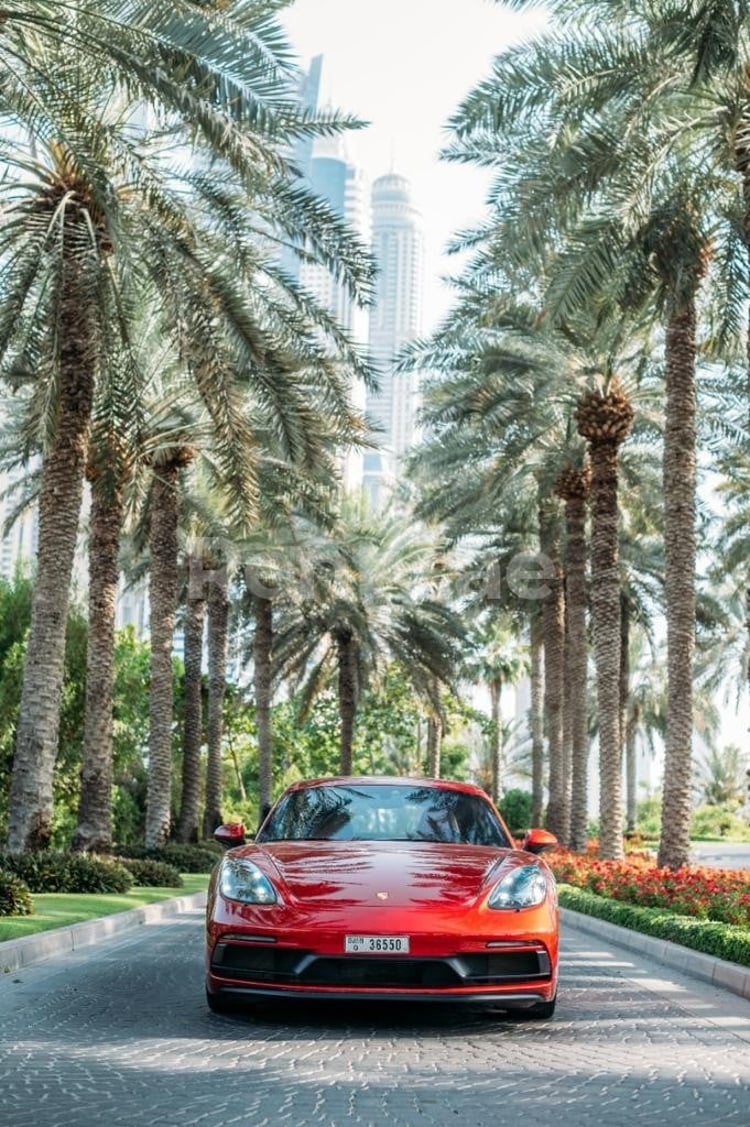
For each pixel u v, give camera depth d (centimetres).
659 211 1958
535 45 1844
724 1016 866
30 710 1848
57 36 1567
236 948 741
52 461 1844
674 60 1777
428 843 849
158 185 1723
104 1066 621
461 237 2350
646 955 1345
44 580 1855
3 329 1847
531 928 745
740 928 1222
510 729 9006
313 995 721
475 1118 527
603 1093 587
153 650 2980
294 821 884
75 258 1789
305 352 1983
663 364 2898
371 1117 523
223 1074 605
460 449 3366
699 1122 530
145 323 2430
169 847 2950
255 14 1520
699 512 3753
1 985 931
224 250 1889
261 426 2686
